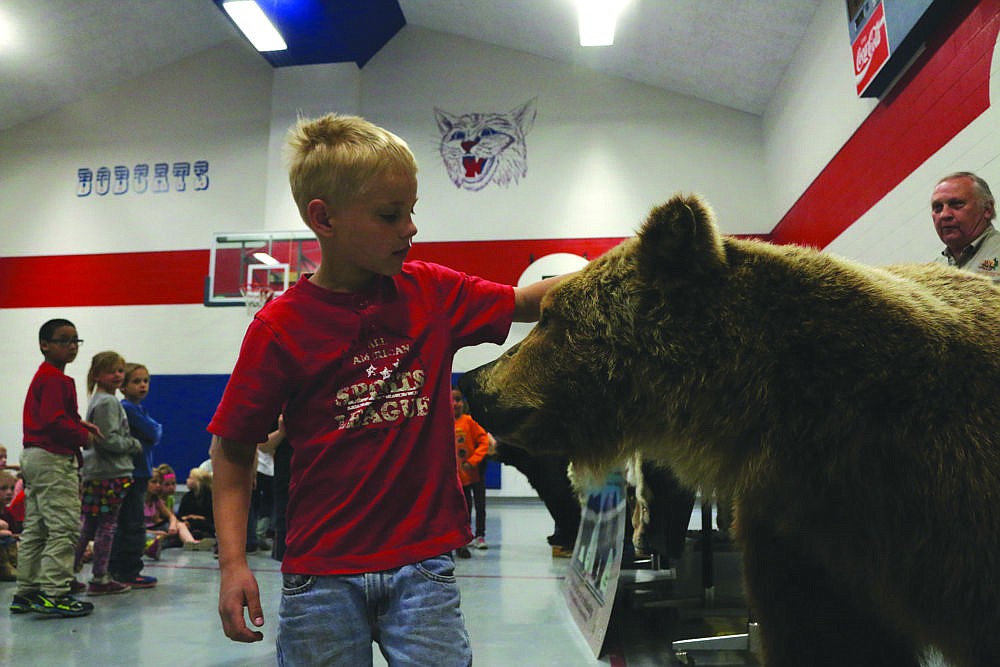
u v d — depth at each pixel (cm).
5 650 329
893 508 112
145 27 1084
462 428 626
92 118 1191
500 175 1095
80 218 1168
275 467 401
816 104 797
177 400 1094
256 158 1148
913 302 123
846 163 721
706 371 133
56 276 1157
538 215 1080
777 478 123
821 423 118
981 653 108
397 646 119
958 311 125
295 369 128
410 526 125
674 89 1071
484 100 1112
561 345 150
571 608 381
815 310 124
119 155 1177
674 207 134
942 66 524
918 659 139
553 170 1087
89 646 335
